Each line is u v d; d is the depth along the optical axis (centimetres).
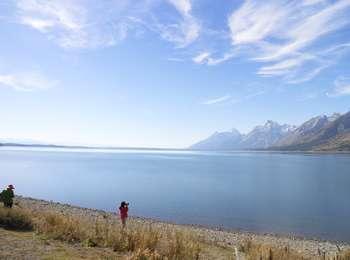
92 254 1318
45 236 1502
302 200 6788
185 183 9506
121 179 10062
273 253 1561
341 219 4938
